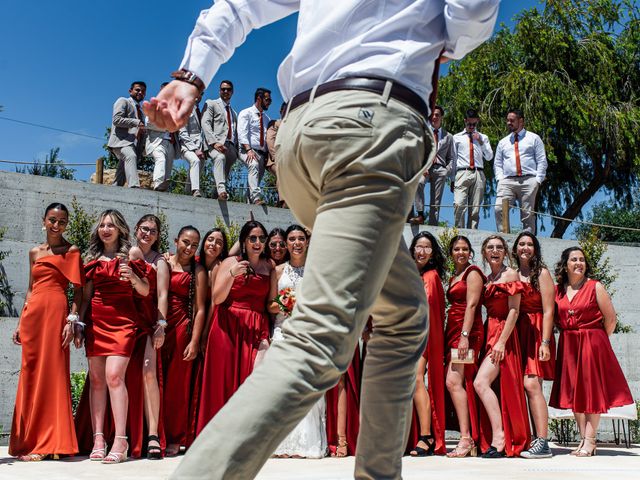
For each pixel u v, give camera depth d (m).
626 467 5.55
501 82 21.92
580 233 14.95
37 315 6.13
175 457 6.37
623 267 13.35
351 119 1.73
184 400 6.75
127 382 6.26
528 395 6.91
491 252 7.18
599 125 21.64
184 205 11.39
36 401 6.02
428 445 7.02
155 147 11.54
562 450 7.77
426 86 1.87
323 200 1.76
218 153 11.86
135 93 11.73
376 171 1.72
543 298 7.04
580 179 23.31
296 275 7.08
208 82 2.05
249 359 6.72
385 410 2.07
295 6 2.11
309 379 1.64
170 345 6.80
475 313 7.14
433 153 1.86
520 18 22.44
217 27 2.05
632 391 11.45
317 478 4.33
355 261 1.70
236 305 6.81
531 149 13.03
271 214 12.12
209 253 6.99
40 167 12.27
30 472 4.96
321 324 1.67
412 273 2.04
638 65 22.81
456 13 1.84
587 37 22.50
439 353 7.11
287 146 1.84
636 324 13.23
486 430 6.90
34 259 6.28
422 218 12.49
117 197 10.88
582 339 7.15
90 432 6.53
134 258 6.35
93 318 6.16
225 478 1.55
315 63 1.86
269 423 1.59
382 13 1.84
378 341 2.09
